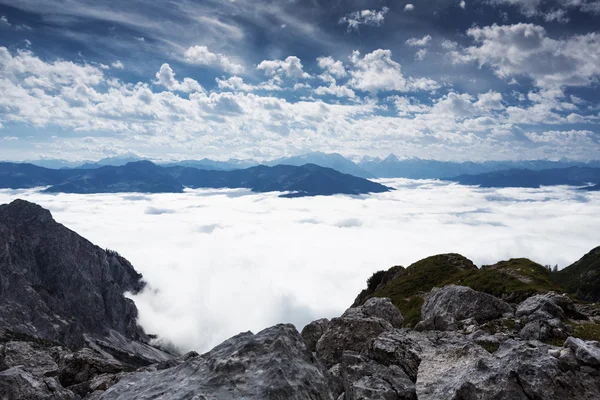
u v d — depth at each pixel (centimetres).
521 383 1494
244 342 1627
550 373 1505
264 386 1324
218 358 1545
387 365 1973
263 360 1483
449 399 1560
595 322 3180
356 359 2056
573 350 1661
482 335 2794
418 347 2119
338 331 2506
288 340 1641
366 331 2472
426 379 1755
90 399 1602
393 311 3597
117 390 1540
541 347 1719
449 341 2244
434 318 3297
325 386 1445
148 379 1581
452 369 1798
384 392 1628
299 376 1416
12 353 3016
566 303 3431
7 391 1955
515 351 1681
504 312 3559
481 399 1494
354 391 1652
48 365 2906
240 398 1281
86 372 2833
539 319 2955
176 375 1541
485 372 1609
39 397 1988
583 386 1490
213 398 1275
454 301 3844
